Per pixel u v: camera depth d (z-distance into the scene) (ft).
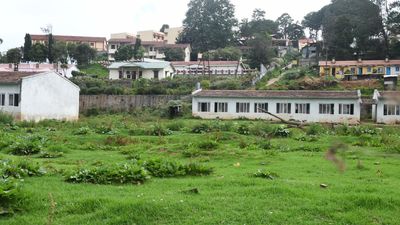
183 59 337.52
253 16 418.51
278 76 232.73
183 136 91.35
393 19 252.42
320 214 29.91
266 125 99.71
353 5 280.31
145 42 351.05
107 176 38.91
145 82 214.90
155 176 42.47
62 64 255.09
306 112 151.84
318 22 388.16
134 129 101.30
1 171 37.47
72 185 36.94
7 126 105.60
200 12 374.22
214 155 61.11
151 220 28.48
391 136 83.41
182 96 181.68
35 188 35.12
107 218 28.63
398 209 31.22
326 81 201.05
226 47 339.16
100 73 290.97
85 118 157.17
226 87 199.93
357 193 34.76
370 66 232.94
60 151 64.90
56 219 28.45
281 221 28.45
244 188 35.91
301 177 43.57
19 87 131.44
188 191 34.53
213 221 28.14
